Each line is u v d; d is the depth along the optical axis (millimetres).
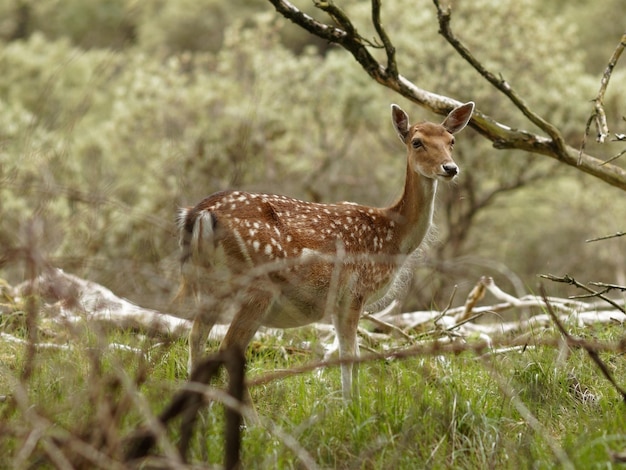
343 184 28672
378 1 11383
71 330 7273
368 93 27469
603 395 9133
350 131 28438
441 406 8406
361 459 7227
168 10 48906
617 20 42562
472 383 9391
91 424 6406
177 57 28891
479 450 7812
